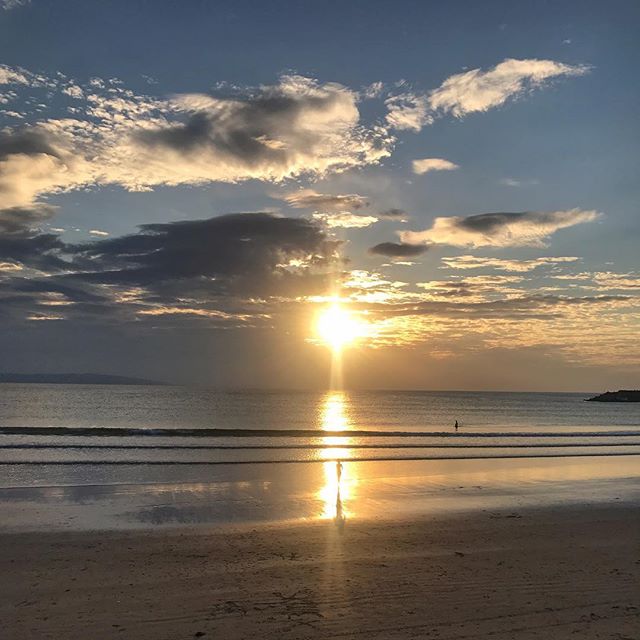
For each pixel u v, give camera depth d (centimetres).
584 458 2511
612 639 593
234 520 1196
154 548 954
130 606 676
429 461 2308
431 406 12688
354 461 2264
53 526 1108
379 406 12306
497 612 668
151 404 9369
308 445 2848
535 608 685
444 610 671
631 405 15950
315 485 1661
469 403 14938
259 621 630
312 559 895
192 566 849
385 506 1377
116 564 855
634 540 1083
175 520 1187
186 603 688
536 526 1182
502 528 1156
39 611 656
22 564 847
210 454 2428
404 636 592
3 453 2325
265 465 2091
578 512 1345
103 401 10031
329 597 713
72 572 812
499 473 1994
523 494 1588
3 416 6072
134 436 3134
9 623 618
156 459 2211
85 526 1113
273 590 740
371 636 591
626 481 1867
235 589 743
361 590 743
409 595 725
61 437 2984
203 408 8631
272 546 977
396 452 2636
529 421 7431
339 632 601
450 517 1258
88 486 1575
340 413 8894
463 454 2592
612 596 738
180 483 1658
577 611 678
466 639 587
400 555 930
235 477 1786
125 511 1267
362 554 932
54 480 1675
